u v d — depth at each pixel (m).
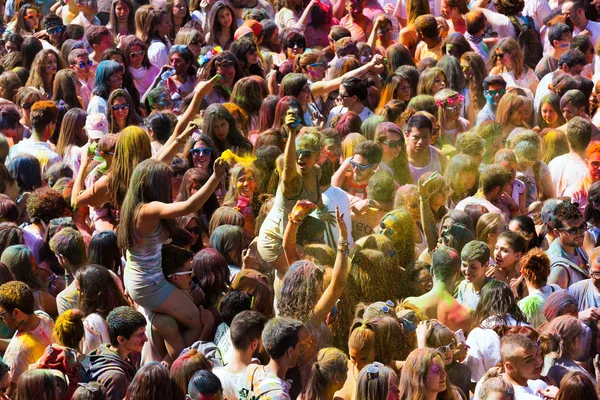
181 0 15.57
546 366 7.27
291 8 16.38
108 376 6.98
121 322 7.20
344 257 7.38
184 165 9.95
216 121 10.46
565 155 10.84
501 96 12.16
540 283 8.21
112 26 15.71
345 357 6.76
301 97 11.70
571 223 8.91
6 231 8.99
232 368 7.02
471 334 7.54
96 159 9.97
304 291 7.41
